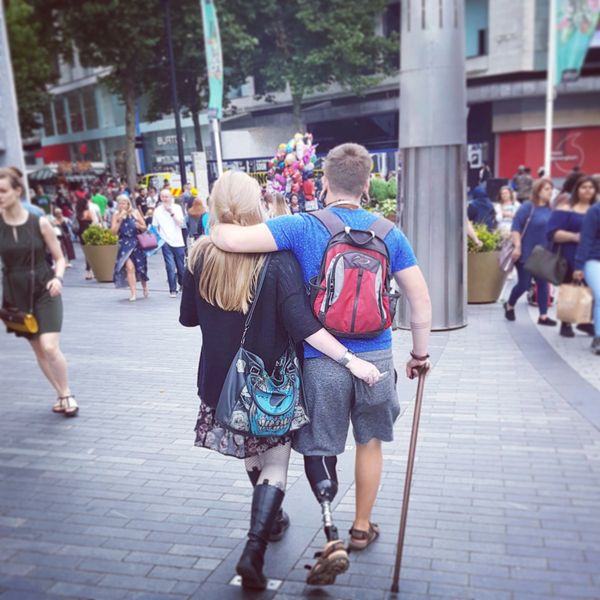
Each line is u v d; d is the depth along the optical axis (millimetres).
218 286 2498
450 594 2631
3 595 2715
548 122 19531
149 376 6031
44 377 6078
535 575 2752
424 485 3621
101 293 11391
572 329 7043
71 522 3330
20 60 28438
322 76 28484
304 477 3803
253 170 19031
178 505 3494
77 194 24219
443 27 6863
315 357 2588
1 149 13430
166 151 38969
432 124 7035
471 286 8969
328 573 2428
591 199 6461
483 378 5547
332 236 2529
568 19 18703
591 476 3686
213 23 18297
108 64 28109
